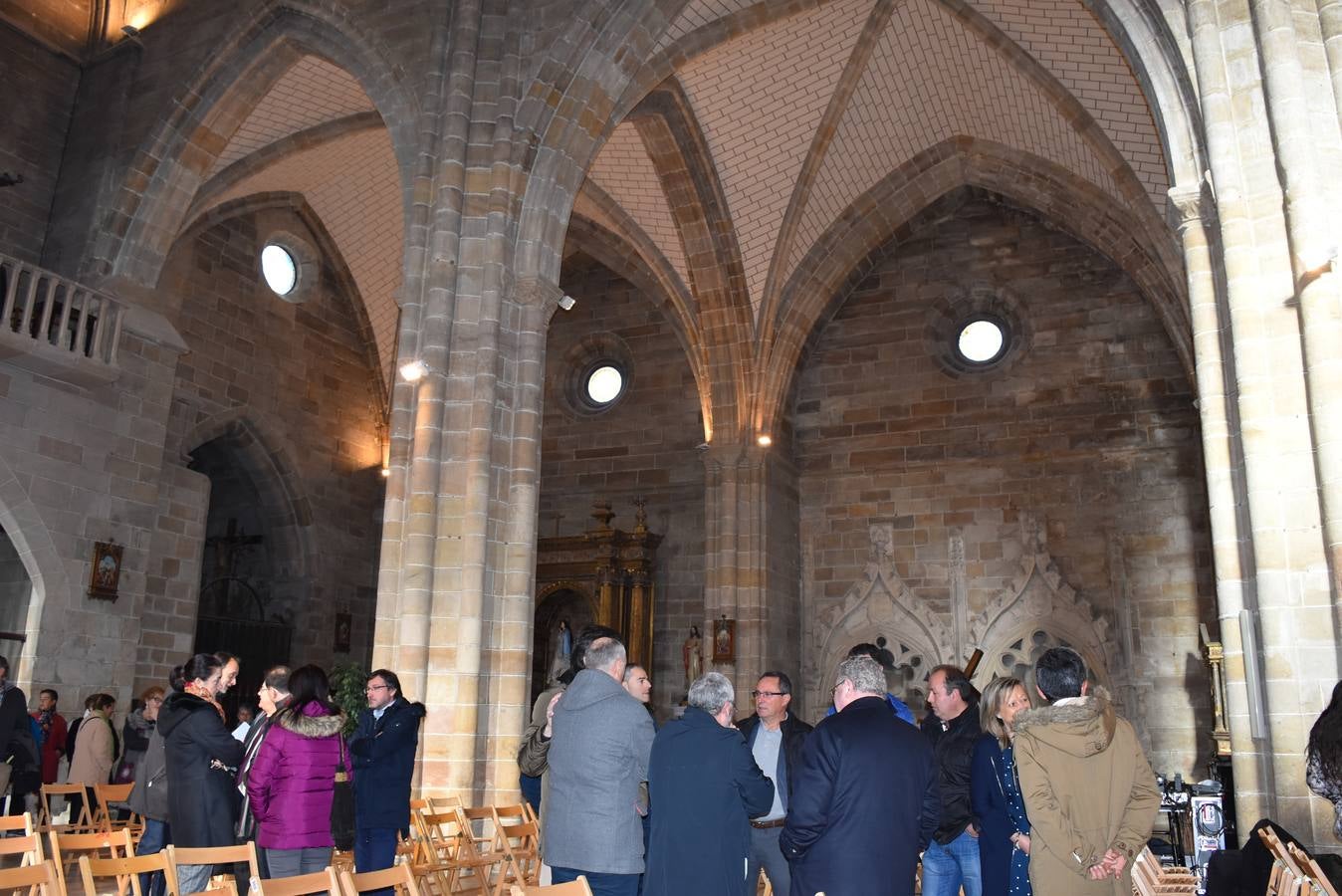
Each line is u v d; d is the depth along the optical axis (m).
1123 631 22.59
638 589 25.31
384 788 8.64
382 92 16.56
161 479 21.11
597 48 16.38
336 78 20.55
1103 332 24.17
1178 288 19.95
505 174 15.65
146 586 20.52
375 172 24.47
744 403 24.38
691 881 6.29
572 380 28.53
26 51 20.33
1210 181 10.58
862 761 6.09
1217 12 10.79
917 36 20.80
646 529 25.70
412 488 14.43
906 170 23.86
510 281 15.47
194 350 22.72
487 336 14.98
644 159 22.77
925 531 24.67
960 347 25.45
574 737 6.89
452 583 14.19
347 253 26.23
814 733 6.30
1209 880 7.38
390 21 16.94
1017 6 18.92
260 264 24.66
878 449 25.39
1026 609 23.42
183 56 20.08
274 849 7.40
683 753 6.52
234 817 8.17
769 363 24.55
